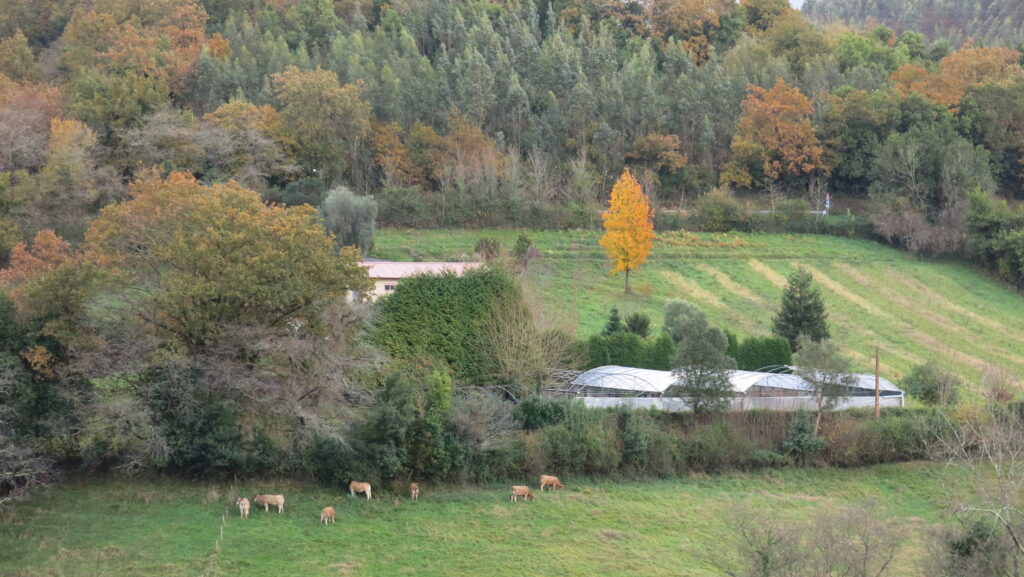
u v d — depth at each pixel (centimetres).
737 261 10169
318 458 4928
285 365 5031
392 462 4878
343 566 4028
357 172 10856
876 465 5797
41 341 4666
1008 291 9844
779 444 5800
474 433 5109
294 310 5097
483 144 11050
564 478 5309
